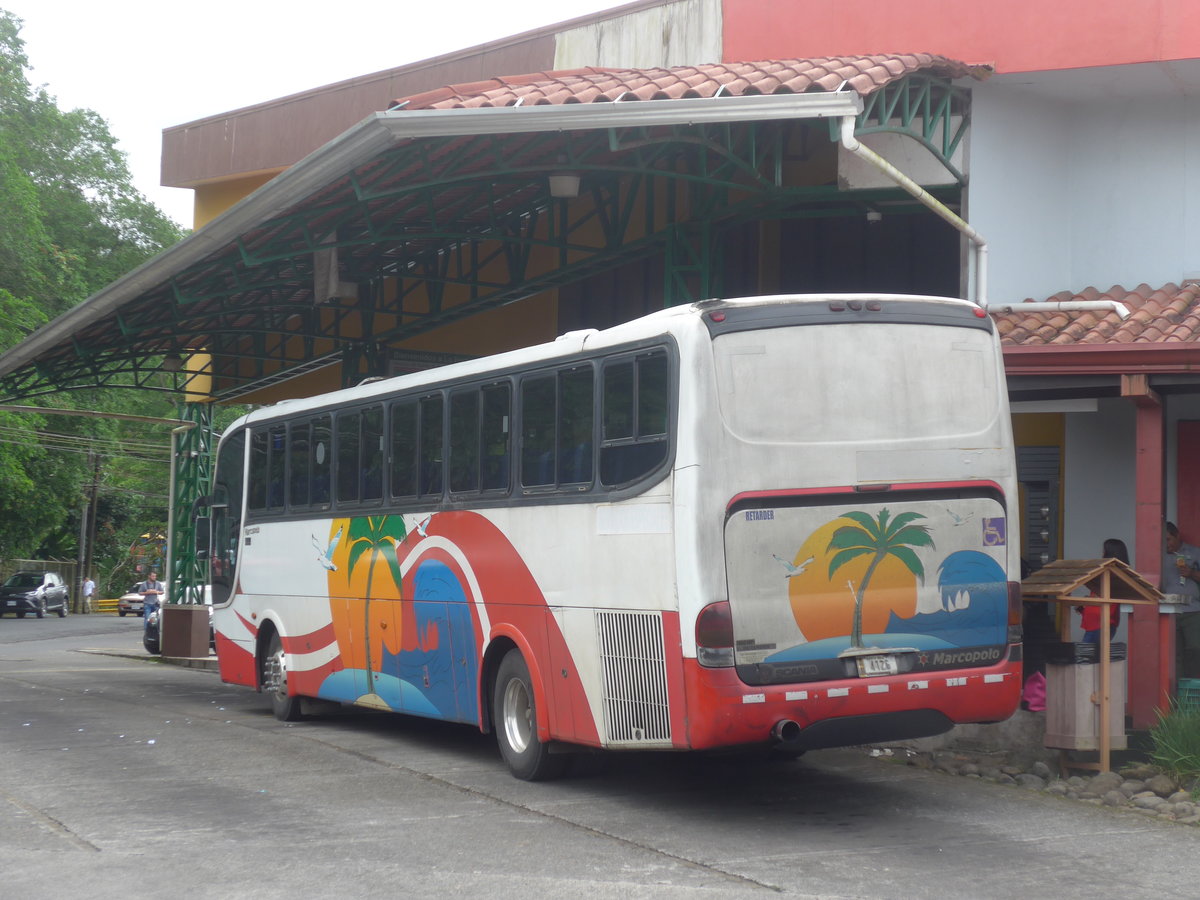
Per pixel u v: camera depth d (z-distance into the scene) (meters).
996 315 14.48
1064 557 15.53
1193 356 12.09
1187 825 8.88
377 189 15.33
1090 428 15.47
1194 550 14.23
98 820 9.08
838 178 14.78
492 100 12.80
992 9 14.91
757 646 8.50
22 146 55.97
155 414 70.69
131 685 20.83
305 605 14.68
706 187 16.34
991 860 7.83
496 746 12.93
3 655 30.69
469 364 11.55
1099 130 15.55
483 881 7.33
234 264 18.02
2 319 47.53
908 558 8.96
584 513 9.71
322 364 26.50
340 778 10.90
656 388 8.99
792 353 8.84
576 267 18.77
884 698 8.76
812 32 16.16
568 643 9.88
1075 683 10.41
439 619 11.88
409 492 12.49
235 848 8.18
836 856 7.93
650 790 10.23
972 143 14.95
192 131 28.44
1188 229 15.19
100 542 76.00
